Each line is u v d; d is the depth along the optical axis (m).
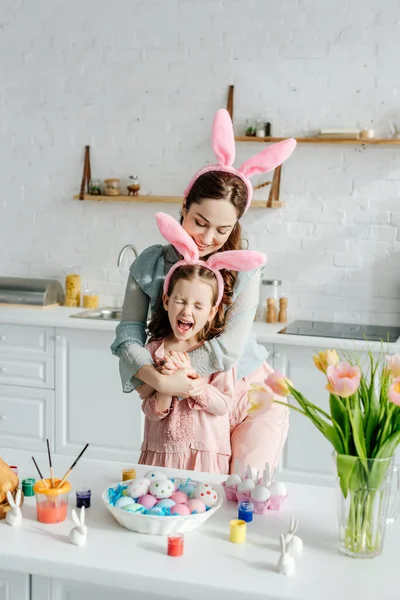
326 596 1.47
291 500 1.96
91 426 4.09
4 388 4.20
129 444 4.05
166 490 1.84
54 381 4.12
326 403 3.76
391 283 4.20
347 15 4.09
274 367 3.81
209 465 2.25
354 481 1.62
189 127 4.38
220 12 4.25
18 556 1.61
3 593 1.70
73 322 4.01
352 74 4.11
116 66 4.44
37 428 4.18
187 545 1.68
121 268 4.57
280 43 4.18
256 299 2.28
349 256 4.24
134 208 4.52
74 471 2.10
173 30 4.32
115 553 1.63
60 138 4.57
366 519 1.63
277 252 4.33
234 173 2.14
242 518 1.81
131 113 4.45
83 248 4.62
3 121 4.64
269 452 2.32
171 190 4.45
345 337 3.78
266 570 1.57
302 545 1.67
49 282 4.48
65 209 4.62
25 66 4.57
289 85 4.20
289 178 4.27
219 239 2.18
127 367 2.21
